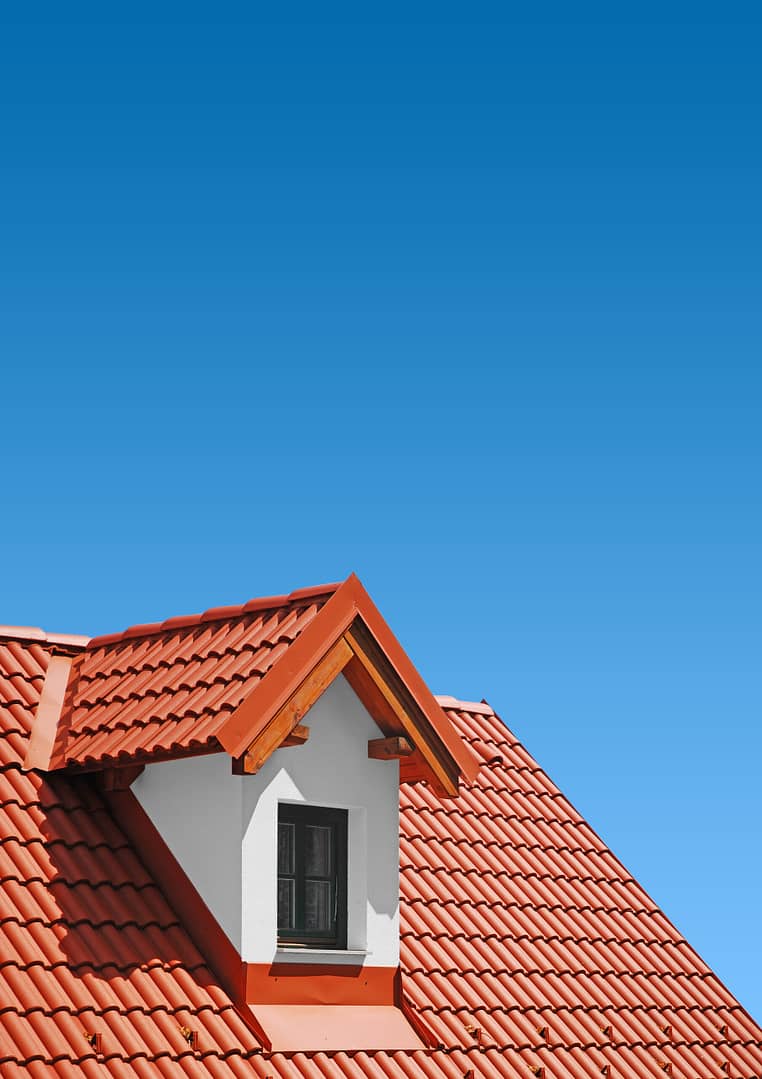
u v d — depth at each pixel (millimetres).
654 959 19047
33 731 15688
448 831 18844
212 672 15070
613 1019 17625
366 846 15500
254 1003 14242
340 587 14961
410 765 15969
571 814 20656
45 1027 12867
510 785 20469
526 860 19250
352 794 15398
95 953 13836
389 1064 14742
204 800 14703
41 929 13789
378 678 15359
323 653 14648
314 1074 14016
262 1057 13828
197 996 14008
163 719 14781
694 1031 18297
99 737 15203
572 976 17828
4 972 13180
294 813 15250
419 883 17625
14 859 14312
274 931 14461
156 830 14969
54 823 14867
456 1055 15453
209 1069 13438
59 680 16594
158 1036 13430
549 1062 16312
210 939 14422
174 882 14742
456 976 16594
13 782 15070
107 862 14773
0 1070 12297
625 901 19750
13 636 16875
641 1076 17031
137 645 16562
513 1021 16516
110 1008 13422
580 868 19719
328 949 15141
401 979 15617
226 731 13953
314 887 15297
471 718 21438
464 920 17500
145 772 15195
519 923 18094
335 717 15406
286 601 15500
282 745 14742
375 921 15445
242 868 14344
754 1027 19094
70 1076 12562
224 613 15953
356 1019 15008
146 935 14297
